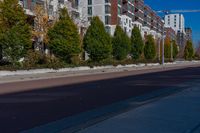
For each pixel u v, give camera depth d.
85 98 17.02
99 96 17.89
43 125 10.34
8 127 10.07
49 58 49.00
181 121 10.12
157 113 11.57
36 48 50.75
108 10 97.25
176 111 11.92
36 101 15.87
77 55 52.84
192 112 11.69
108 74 42.06
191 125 9.53
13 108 13.73
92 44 59.34
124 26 107.56
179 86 23.05
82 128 9.48
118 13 102.50
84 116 11.84
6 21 40.16
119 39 71.69
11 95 18.52
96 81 29.27
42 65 44.56
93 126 9.59
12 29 39.84
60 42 49.00
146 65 79.19
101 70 52.41
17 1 41.09
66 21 49.31
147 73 43.56
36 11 49.78
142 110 12.28
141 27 130.88
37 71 42.91
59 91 20.56
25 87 23.75
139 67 68.25
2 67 37.91
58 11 53.25
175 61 112.44
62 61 50.66
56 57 50.59
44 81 30.36
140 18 129.50
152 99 15.76
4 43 39.84
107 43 60.56
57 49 49.16
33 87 23.69
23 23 40.94
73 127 9.89
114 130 9.02
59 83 27.30
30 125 10.36
